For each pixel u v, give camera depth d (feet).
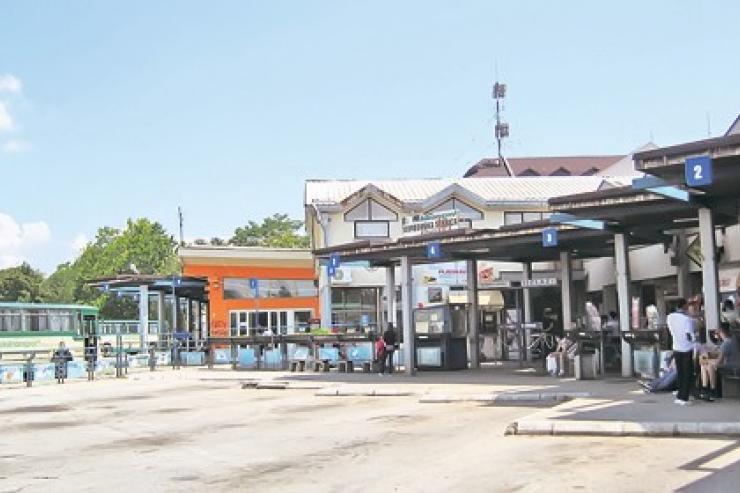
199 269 145.38
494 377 79.71
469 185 142.41
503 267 126.52
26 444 47.32
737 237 76.18
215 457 39.58
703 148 45.06
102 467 37.91
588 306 78.13
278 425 51.57
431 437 43.01
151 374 115.14
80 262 341.62
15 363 107.34
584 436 40.19
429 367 95.61
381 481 31.65
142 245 309.42
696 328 53.16
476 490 29.30
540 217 132.05
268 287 147.95
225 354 125.80
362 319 129.18
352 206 130.00
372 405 61.67
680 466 31.91
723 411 43.78
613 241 82.69
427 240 85.15
